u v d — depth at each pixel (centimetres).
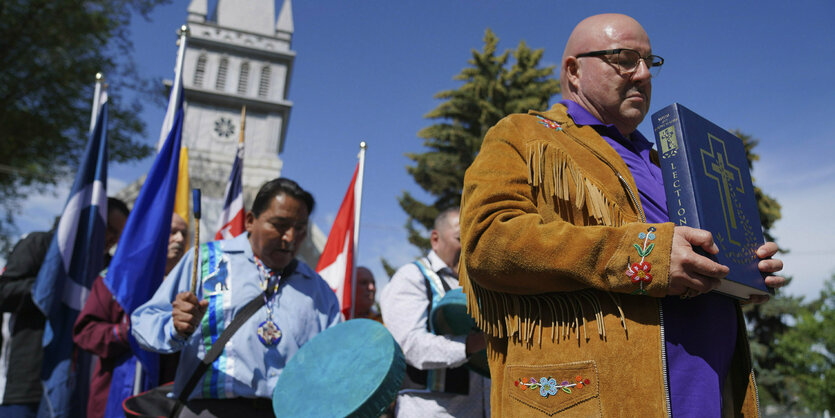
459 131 2562
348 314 535
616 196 160
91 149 464
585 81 190
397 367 245
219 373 275
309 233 2188
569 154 165
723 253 139
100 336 337
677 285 131
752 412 157
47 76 1828
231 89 3916
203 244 308
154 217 413
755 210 160
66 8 1805
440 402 310
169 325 268
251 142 3778
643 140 203
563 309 146
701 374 143
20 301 384
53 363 376
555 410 140
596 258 136
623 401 134
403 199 2511
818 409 2952
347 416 230
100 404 343
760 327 3281
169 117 479
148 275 388
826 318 2992
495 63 2805
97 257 436
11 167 1795
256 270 305
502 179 156
